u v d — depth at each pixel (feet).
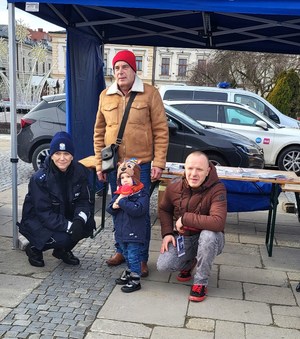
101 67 19.43
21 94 70.90
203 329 8.88
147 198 10.36
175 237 10.84
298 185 13.14
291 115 66.44
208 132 23.73
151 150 11.26
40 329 8.64
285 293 10.76
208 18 15.51
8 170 27.14
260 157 24.07
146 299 10.13
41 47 84.69
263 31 18.12
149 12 16.02
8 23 11.93
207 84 111.04
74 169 11.62
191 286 10.96
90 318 9.14
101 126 11.80
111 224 16.29
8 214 17.07
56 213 11.55
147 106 10.84
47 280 10.98
